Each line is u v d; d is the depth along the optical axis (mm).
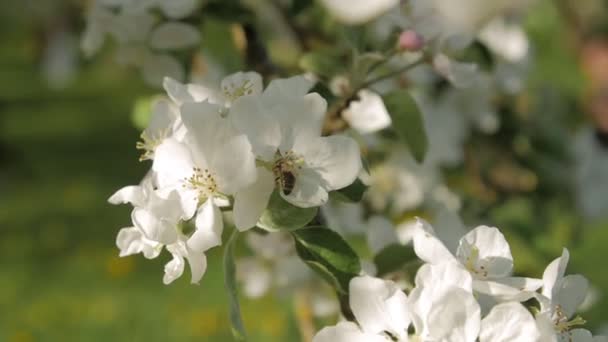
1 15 5008
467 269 703
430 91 1082
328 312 977
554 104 1287
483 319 674
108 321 2002
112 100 4293
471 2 692
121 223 2703
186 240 703
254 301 1866
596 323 1160
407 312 693
